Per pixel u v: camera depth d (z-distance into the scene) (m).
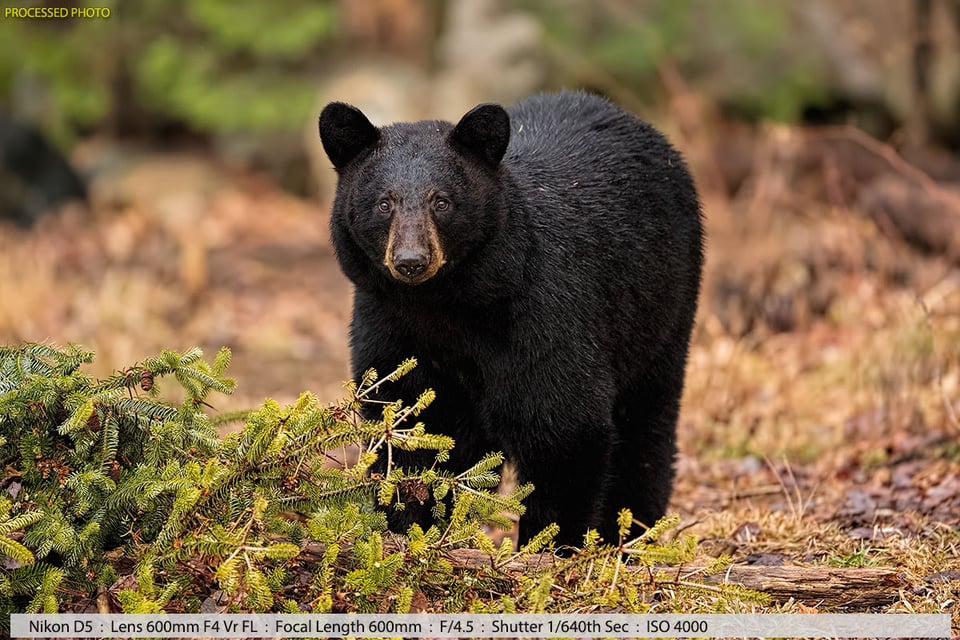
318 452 7.75
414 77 28.59
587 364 8.77
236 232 25.47
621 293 9.27
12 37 30.72
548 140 9.59
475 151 8.55
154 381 7.95
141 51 31.31
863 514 10.52
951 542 9.48
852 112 27.33
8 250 21.19
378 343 8.87
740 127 27.73
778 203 21.59
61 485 7.45
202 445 7.72
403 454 8.80
